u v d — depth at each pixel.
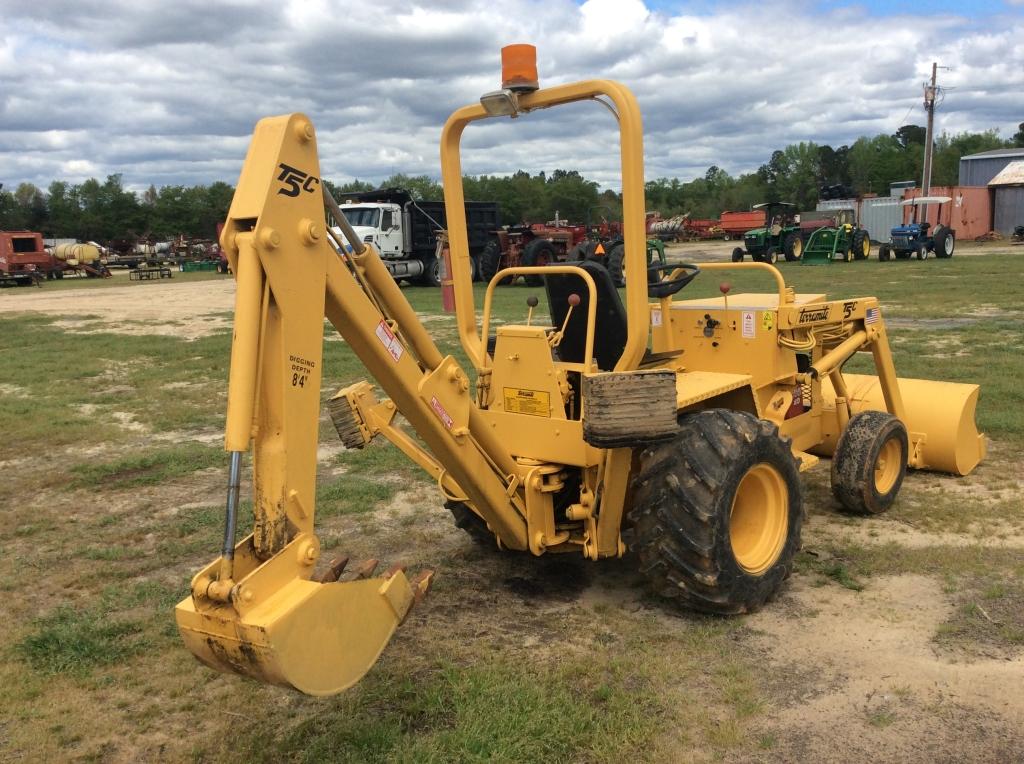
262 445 2.82
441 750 3.01
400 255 26.23
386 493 6.11
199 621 2.65
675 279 5.30
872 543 4.91
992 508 5.39
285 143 2.79
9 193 93.00
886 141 104.44
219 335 15.78
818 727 3.11
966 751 2.94
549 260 26.44
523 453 4.25
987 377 8.93
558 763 2.95
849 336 5.79
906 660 3.56
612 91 3.60
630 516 3.92
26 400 10.05
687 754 2.97
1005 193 46.22
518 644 3.84
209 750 3.14
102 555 5.14
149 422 8.84
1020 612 3.94
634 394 3.60
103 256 49.88
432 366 3.61
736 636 3.83
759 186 103.00
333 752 3.05
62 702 3.49
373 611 2.95
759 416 4.77
